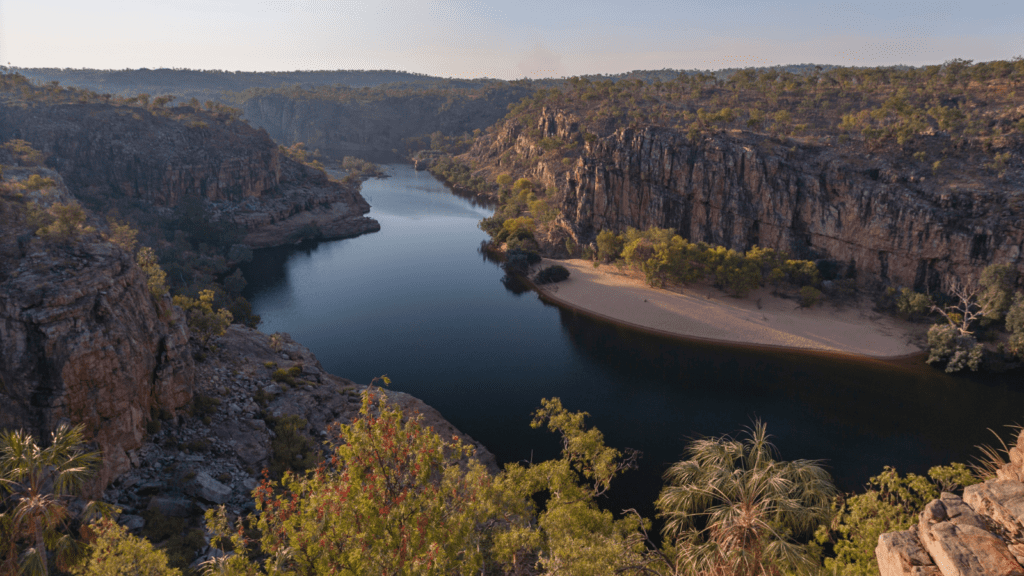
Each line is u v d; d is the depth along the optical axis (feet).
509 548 73.20
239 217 590.96
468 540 72.13
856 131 510.17
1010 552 34.40
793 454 216.54
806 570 55.47
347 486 58.29
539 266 485.97
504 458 213.46
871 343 314.76
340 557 54.90
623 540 77.25
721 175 439.22
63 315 133.28
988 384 270.46
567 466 100.22
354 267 524.11
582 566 63.62
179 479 139.54
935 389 266.98
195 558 116.67
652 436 230.68
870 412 247.91
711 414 249.96
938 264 350.02
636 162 484.74
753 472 59.11
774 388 273.13
